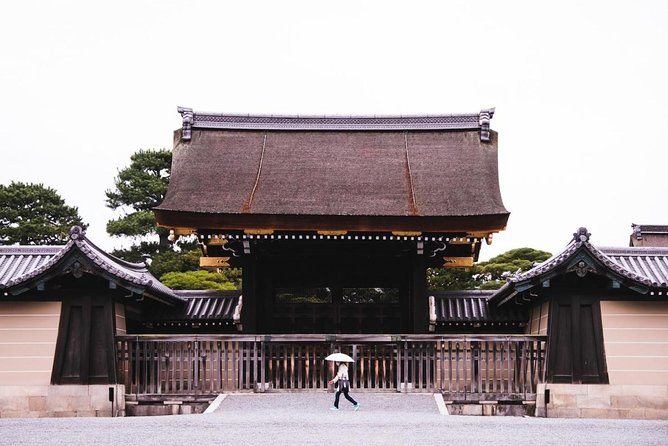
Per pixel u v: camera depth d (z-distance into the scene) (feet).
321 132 105.50
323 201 92.43
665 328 78.95
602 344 78.74
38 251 85.66
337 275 95.81
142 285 78.38
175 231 89.30
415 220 87.56
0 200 170.71
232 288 152.35
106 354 78.79
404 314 94.94
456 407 78.74
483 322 93.97
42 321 79.00
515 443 51.44
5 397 77.87
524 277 78.18
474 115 105.09
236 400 75.31
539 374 79.61
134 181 176.04
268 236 88.58
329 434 54.54
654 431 59.31
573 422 64.90
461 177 97.09
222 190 94.89
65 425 61.52
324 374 84.17
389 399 75.66
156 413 78.74
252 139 104.47
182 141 103.09
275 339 80.07
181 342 80.28
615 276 77.41
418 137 104.42
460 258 100.99
